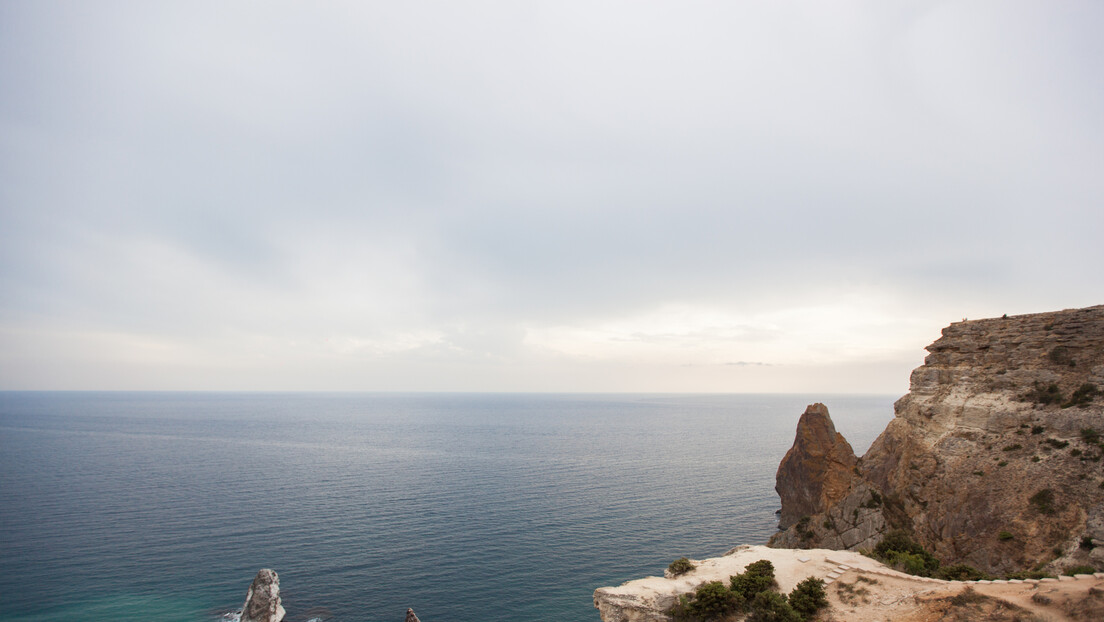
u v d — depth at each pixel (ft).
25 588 221.66
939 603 111.55
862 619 116.06
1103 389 174.19
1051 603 102.01
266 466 515.91
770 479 455.22
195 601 210.79
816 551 159.84
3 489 403.13
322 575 236.43
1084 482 156.15
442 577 234.79
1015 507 165.07
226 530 299.79
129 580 230.07
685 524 316.19
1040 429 180.24
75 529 300.40
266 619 192.65
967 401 206.08
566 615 201.05
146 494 386.73
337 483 432.25
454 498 380.37
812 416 282.36
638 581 143.43
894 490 214.07
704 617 127.44
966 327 227.81
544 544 278.67
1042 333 202.59
